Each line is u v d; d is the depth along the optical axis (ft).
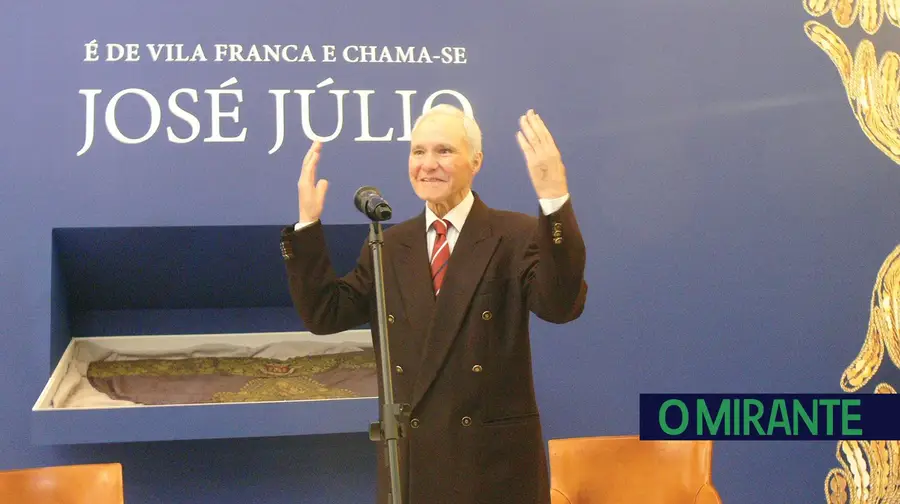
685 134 13.83
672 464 10.98
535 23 13.62
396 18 13.38
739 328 13.84
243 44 13.08
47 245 12.66
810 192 14.02
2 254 12.58
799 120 14.03
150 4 12.96
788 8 14.08
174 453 13.25
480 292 7.47
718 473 13.79
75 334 13.89
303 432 11.96
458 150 7.63
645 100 13.78
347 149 13.23
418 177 7.65
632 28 13.79
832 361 13.97
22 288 12.59
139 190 12.84
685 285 13.78
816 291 13.98
